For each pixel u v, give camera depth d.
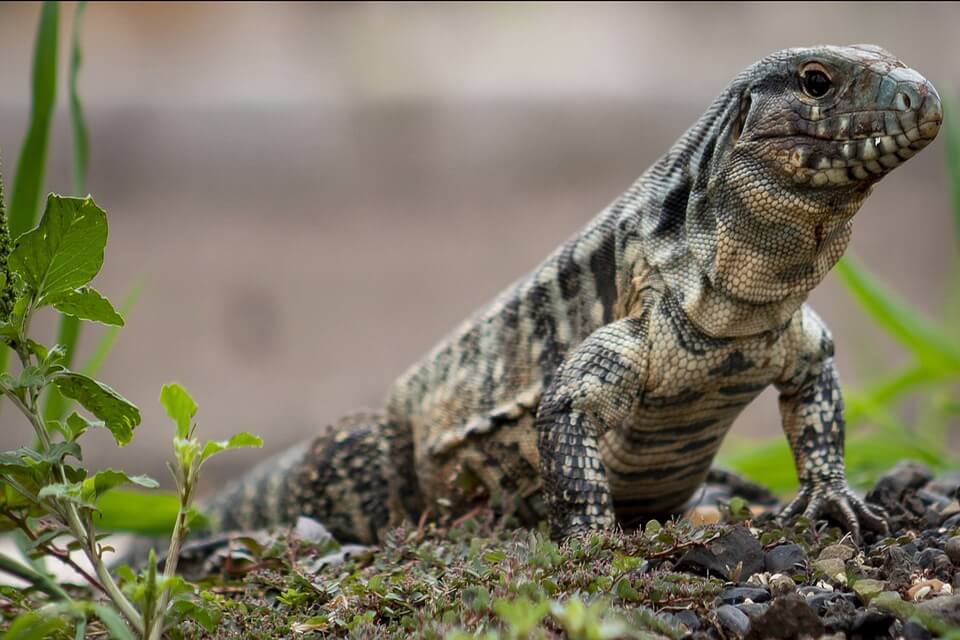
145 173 37.62
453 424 10.46
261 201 37.72
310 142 38.66
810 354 9.04
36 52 10.70
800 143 7.75
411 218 37.00
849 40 39.91
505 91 40.75
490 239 35.84
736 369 8.71
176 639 6.86
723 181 8.23
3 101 35.47
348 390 31.19
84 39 45.09
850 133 7.58
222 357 32.38
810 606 6.23
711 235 8.38
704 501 11.11
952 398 16.23
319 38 46.16
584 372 8.70
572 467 8.55
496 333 10.30
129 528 11.42
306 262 35.47
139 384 31.08
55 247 6.77
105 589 6.62
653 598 6.61
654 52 43.31
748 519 8.42
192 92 41.72
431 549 8.01
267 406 30.66
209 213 37.09
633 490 9.50
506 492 10.16
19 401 6.82
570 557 7.07
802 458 9.13
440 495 10.72
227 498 13.36
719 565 7.20
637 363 8.68
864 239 33.84
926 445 13.60
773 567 7.26
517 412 9.90
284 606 7.54
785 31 42.16
